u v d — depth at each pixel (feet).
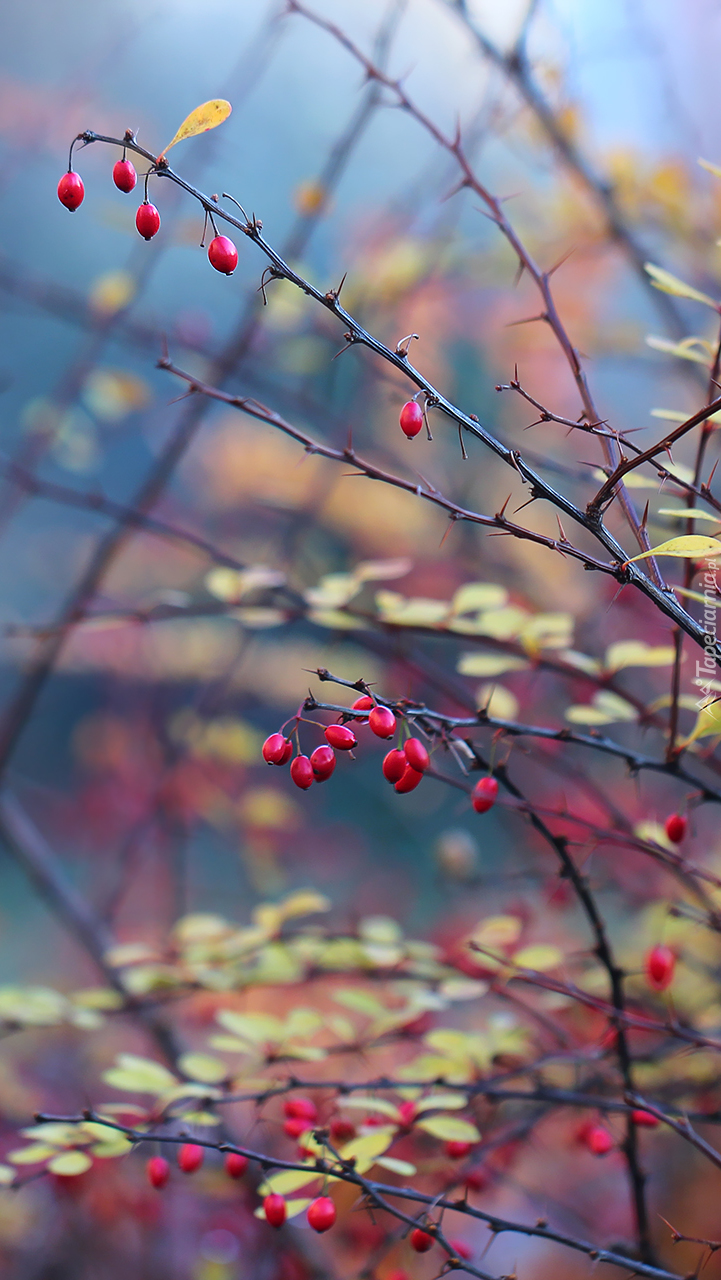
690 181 5.82
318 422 6.16
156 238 5.84
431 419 7.39
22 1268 5.31
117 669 8.34
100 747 9.00
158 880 8.30
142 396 6.50
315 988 5.99
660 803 7.00
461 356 8.09
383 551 7.76
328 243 7.84
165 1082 4.00
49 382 11.64
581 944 6.01
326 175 5.18
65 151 6.88
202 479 9.09
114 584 8.72
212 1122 3.99
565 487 7.50
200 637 7.96
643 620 6.17
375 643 4.80
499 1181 4.35
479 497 7.79
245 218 3.67
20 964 10.18
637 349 6.29
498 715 4.25
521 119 5.72
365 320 6.12
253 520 8.70
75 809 9.30
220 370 5.42
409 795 10.09
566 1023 4.72
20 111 6.79
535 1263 5.76
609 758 7.32
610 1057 4.28
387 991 4.52
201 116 3.65
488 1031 4.26
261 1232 4.40
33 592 11.43
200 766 7.32
